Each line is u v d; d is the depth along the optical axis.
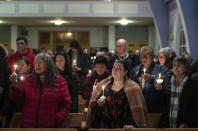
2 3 11.85
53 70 2.89
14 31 13.81
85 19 12.34
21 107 3.46
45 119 2.71
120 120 2.88
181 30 9.73
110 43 13.95
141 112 2.86
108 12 11.89
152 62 3.70
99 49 14.48
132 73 3.84
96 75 3.80
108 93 2.99
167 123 2.99
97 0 11.89
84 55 5.68
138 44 14.64
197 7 7.25
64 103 2.87
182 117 2.68
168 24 10.66
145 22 13.27
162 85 3.33
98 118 2.98
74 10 11.88
